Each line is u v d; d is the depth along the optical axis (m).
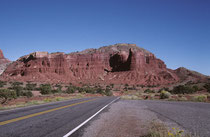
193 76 189.12
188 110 10.27
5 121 6.10
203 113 8.92
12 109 10.00
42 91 39.91
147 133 4.62
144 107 12.41
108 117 7.65
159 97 28.95
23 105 12.44
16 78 165.00
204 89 57.50
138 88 128.12
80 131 4.91
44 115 7.70
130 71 195.38
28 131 4.75
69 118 7.04
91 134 4.64
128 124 6.14
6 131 4.69
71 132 4.75
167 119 7.08
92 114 8.40
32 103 14.30
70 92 52.38
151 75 182.62
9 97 21.69
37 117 7.12
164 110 10.35
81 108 11.05
